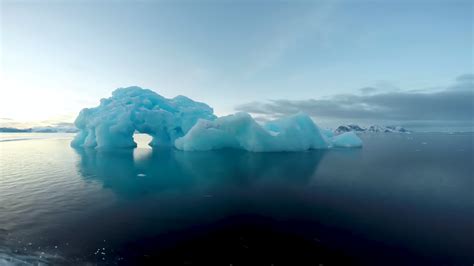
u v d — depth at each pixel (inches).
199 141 913.5
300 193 406.0
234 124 901.8
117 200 366.0
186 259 213.8
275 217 306.5
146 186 445.7
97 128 1025.5
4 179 504.7
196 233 262.8
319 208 337.4
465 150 1124.5
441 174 565.3
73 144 1165.1
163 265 204.4
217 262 209.6
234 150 917.8
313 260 214.5
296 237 255.6
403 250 232.1
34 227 273.3
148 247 232.8
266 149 884.0
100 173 559.2
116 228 272.4
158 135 1112.2
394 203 359.6
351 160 749.3
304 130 975.6
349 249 233.0
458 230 272.5
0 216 304.7
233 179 497.7
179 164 662.5
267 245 239.1
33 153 959.6
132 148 1035.3
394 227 279.4
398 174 557.6
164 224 284.0
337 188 436.5
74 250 225.8
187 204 350.6
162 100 1133.1
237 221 293.9
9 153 966.4
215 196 387.5
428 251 230.1
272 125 1031.0
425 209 335.6
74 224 281.9
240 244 240.4
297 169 598.9
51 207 336.2
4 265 199.2
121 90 1147.9
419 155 930.7
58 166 653.9
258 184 459.8
